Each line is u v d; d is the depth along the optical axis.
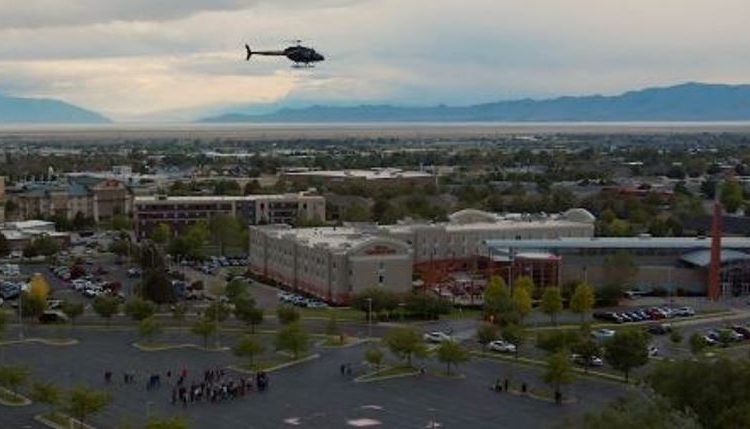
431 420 154.50
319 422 153.00
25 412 157.12
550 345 195.12
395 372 187.00
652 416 110.88
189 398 165.25
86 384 173.50
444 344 188.88
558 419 154.75
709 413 129.62
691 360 142.00
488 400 167.00
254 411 158.75
